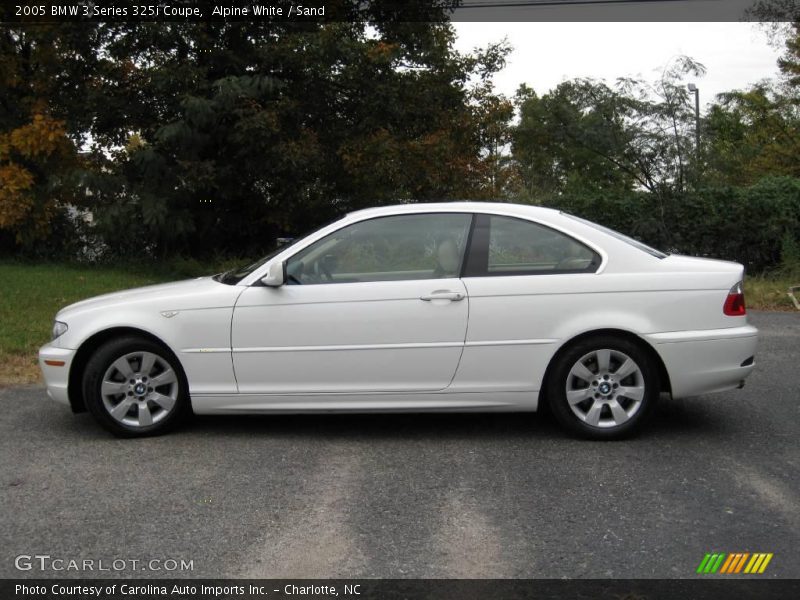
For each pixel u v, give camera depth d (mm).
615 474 5059
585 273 5652
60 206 16609
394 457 5426
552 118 17688
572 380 5664
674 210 17141
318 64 15641
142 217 15641
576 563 3842
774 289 13734
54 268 15352
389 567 3816
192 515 4441
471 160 18328
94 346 5914
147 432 5844
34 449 5621
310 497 4695
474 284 5625
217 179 16016
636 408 5664
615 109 17016
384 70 16312
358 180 17172
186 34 15219
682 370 5609
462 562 3863
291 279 5727
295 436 5934
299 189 17125
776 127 22109
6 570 3805
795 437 5836
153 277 15531
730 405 6758
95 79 16156
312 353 5629
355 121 16984
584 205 17875
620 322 5555
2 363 8172
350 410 5707
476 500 4637
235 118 15539
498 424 6211
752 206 16844
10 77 15648
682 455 5426
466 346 5598
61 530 4250
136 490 4816
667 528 4234
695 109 17500
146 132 16406
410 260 5762
